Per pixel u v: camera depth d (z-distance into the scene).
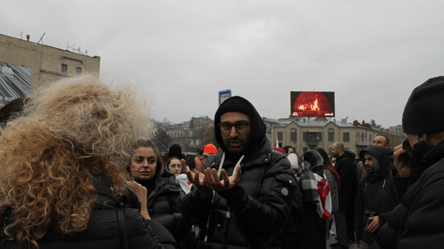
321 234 3.12
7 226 0.72
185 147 99.81
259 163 1.70
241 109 1.74
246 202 1.39
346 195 5.04
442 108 1.09
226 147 1.84
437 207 0.85
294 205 2.24
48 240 0.74
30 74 36.81
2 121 0.99
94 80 0.94
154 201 2.38
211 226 1.65
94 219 0.79
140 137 0.98
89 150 0.81
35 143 0.76
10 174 0.75
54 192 0.73
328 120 63.00
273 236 1.59
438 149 1.03
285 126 58.59
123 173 0.89
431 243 0.81
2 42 35.53
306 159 3.81
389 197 2.72
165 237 0.98
